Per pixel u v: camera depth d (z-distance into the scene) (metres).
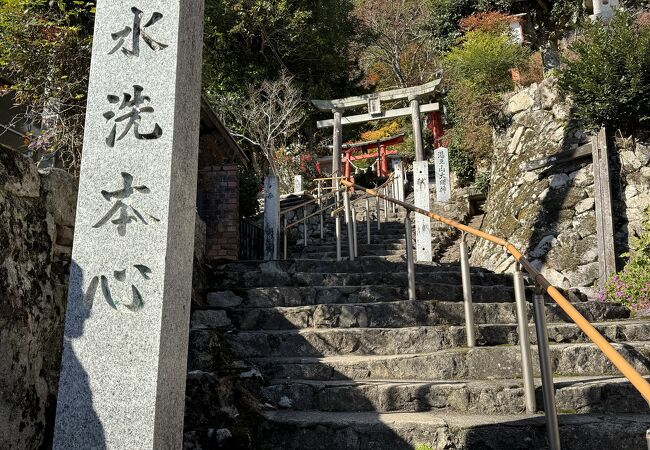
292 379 3.64
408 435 2.92
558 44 13.92
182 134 2.41
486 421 2.96
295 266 5.84
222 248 7.37
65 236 3.16
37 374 2.67
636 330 4.50
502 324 4.37
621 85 7.23
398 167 13.36
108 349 2.17
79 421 2.12
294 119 14.77
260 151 14.98
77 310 2.22
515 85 11.81
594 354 3.83
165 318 2.20
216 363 3.39
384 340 4.09
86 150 2.36
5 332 2.41
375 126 24.61
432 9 16.14
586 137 8.24
